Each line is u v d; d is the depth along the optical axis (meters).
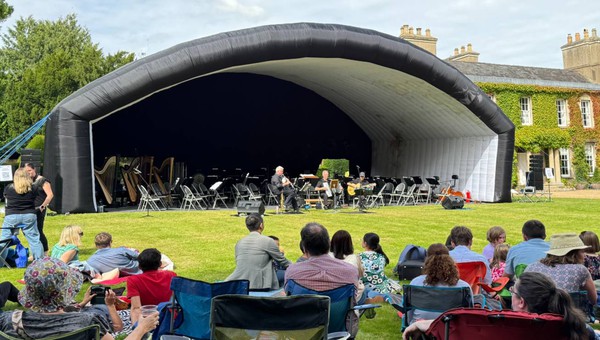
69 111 14.75
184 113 26.91
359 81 22.27
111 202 18.08
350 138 30.14
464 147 22.28
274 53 16.92
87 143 15.03
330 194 17.41
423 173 25.23
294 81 26.78
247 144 28.44
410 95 21.48
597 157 32.44
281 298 3.12
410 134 26.00
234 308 3.13
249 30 16.73
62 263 2.95
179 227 12.13
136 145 25.98
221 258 8.41
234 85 27.19
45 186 8.15
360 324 5.14
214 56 16.14
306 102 28.83
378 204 19.64
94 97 14.92
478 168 21.33
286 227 12.31
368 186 17.39
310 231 4.07
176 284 3.84
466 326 2.99
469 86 19.45
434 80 19.05
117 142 25.58
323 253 4.06
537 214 15.48
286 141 29.09
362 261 5.86
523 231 5.37
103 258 6.64
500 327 2.91
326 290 3.91
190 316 3.85
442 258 4.20
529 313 2.82
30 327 2.80
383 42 18.11
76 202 14.87
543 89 30.67
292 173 29.27
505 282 5.07
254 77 27.27
